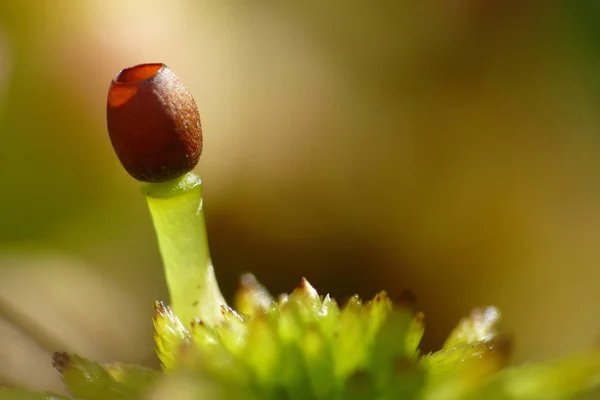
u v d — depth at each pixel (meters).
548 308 0.07
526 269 0.07
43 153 0.07
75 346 0.06
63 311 0.06
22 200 0.07
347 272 0.07
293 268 0.07
